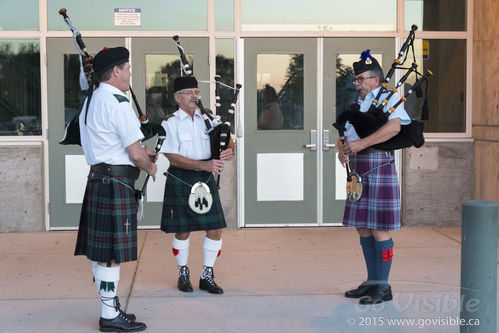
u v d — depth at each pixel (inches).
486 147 222.8
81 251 130.1
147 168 125.9
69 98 222.4
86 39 221.8
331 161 228.7
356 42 227.6
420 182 230.7
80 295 153.7
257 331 129.4
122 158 125.3
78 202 224.7
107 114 122.6
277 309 142.5
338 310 140.4
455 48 231.8
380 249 145.4
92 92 126.6
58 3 220.5
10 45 220.4
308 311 140.9
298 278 166.7
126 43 222.8
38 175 222.1
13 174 221.5
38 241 210.5
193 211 150.9
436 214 231.8
